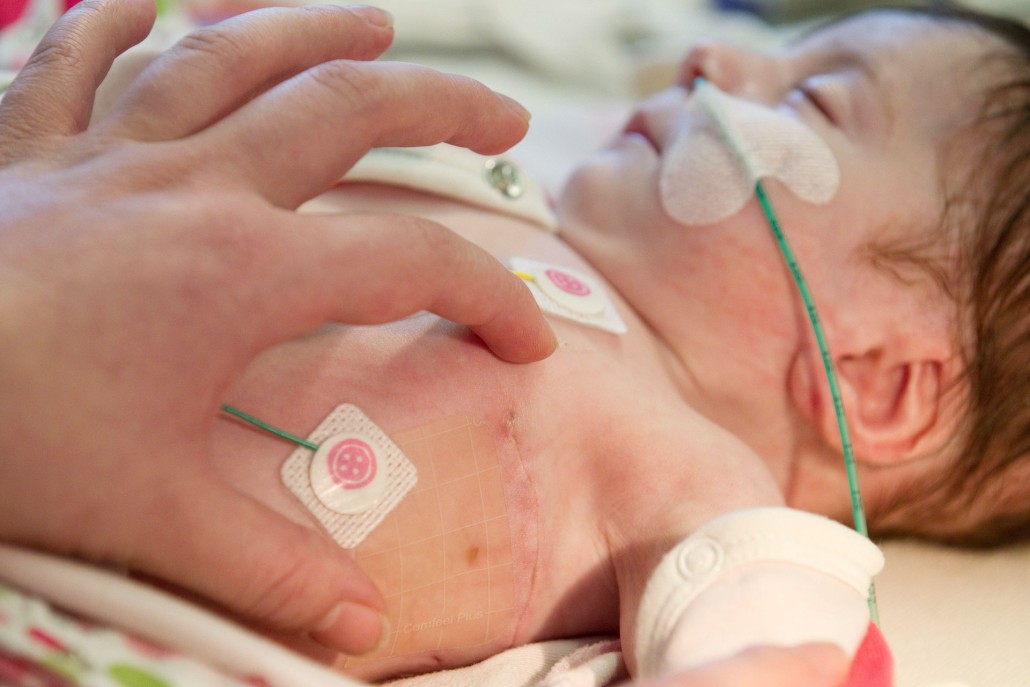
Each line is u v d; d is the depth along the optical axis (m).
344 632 0.54
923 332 0.93
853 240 0.94
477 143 0.66
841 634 0.60
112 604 0.47
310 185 0.56
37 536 0.46
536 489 0.75
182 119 0.55
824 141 0.98
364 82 0.57
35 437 0.43
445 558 0.70
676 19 2.17
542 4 2.04
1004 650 0.89
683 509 0.75
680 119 1.04
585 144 1.66
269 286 0.49
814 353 0.93
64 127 0.56
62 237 0.47
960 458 0.97
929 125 0.98
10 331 0.43
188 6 1.50
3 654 0.46
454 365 0.73
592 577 0.77
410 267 0.54
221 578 0.50
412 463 0.68
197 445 0.47
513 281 0.64
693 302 0.96
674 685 0.50
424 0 1.89
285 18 0.62
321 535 0.56
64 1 1.27
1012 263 0.93
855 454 0.95
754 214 0.95
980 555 1.04
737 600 0.61
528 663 0.74
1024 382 0.94
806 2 2.20
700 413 0.95
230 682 0.48
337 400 0.68
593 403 0.79
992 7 1.92
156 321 0.46
